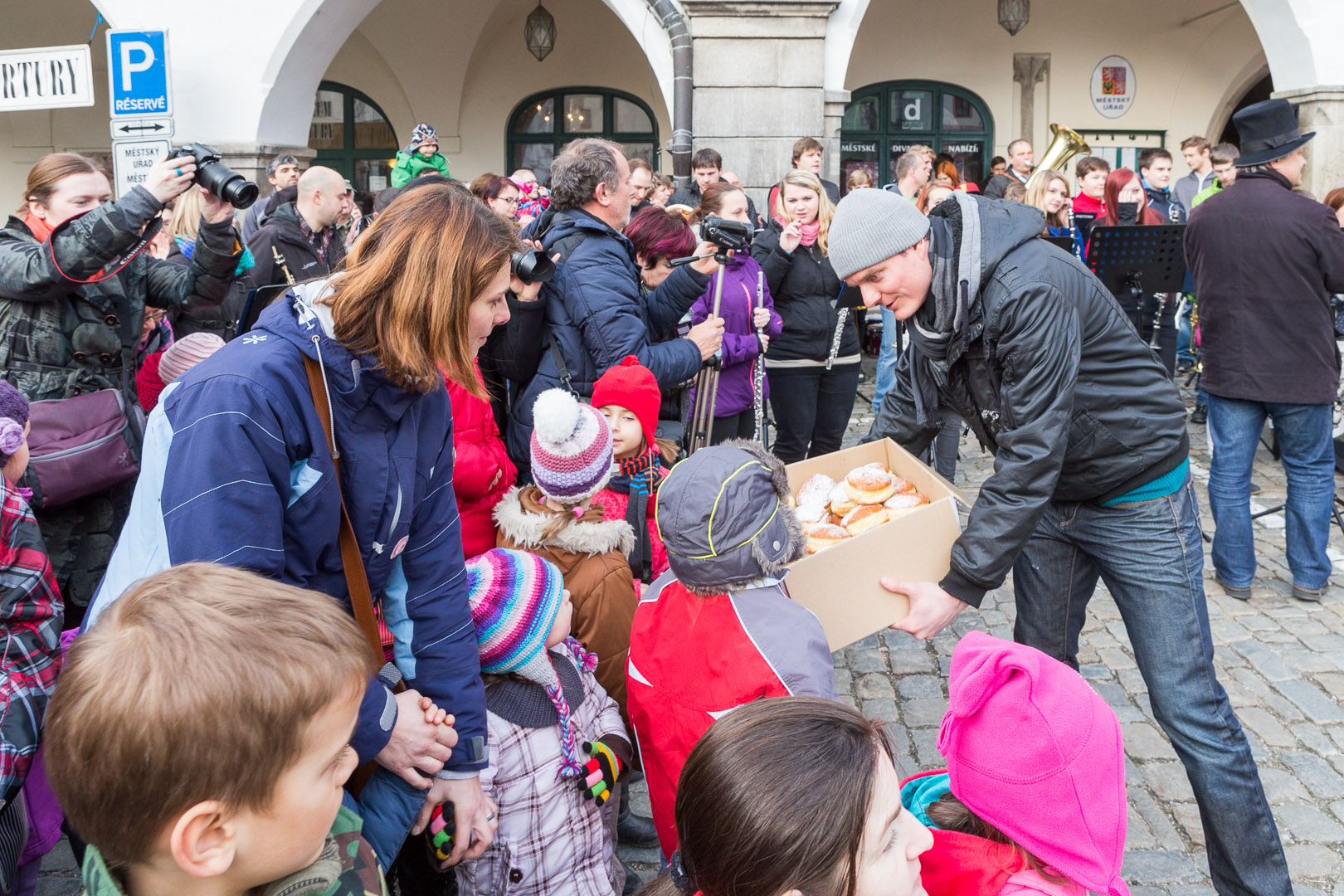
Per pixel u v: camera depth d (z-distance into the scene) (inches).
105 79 475.8
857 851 41.1
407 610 66.2
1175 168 496.4
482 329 61.0
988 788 53.1
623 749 78.5
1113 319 89.0
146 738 36.1
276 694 37.6
